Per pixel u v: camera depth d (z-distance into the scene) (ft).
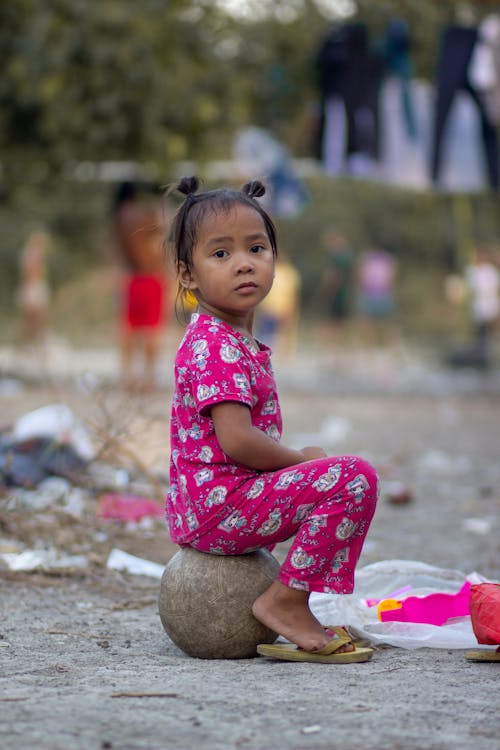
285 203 63.41
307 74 60.85
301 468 13.60
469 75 45.68
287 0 60.70
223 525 13.65
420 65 55.62
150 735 10.49
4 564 18.99
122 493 22.45
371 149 47.91
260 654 13.96
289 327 86.17
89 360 82.38
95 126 54.60
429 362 92.02
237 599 13.73
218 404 13.41
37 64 52.95
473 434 44.21
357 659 13.56
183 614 13.76
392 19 52.70
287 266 78.69
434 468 34.14
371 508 13.58
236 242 13.91
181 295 14.60
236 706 11.46
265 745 10.23
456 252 142.61
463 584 16.17
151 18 54.85
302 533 13.53
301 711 11.30
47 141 57.16
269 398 14.02
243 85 59.88
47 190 68.28
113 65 53.83
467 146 50.55
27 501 21.16
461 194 115.24
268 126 62.95
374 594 16.17
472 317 80.84
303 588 13.58
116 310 128.88
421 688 12.25
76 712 11.22
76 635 15.12
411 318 134.10
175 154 56.65
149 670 13.12
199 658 13.88
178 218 14.35
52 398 37.24
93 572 18.88
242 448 13.38
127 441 23.50
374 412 53.06
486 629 13.44
